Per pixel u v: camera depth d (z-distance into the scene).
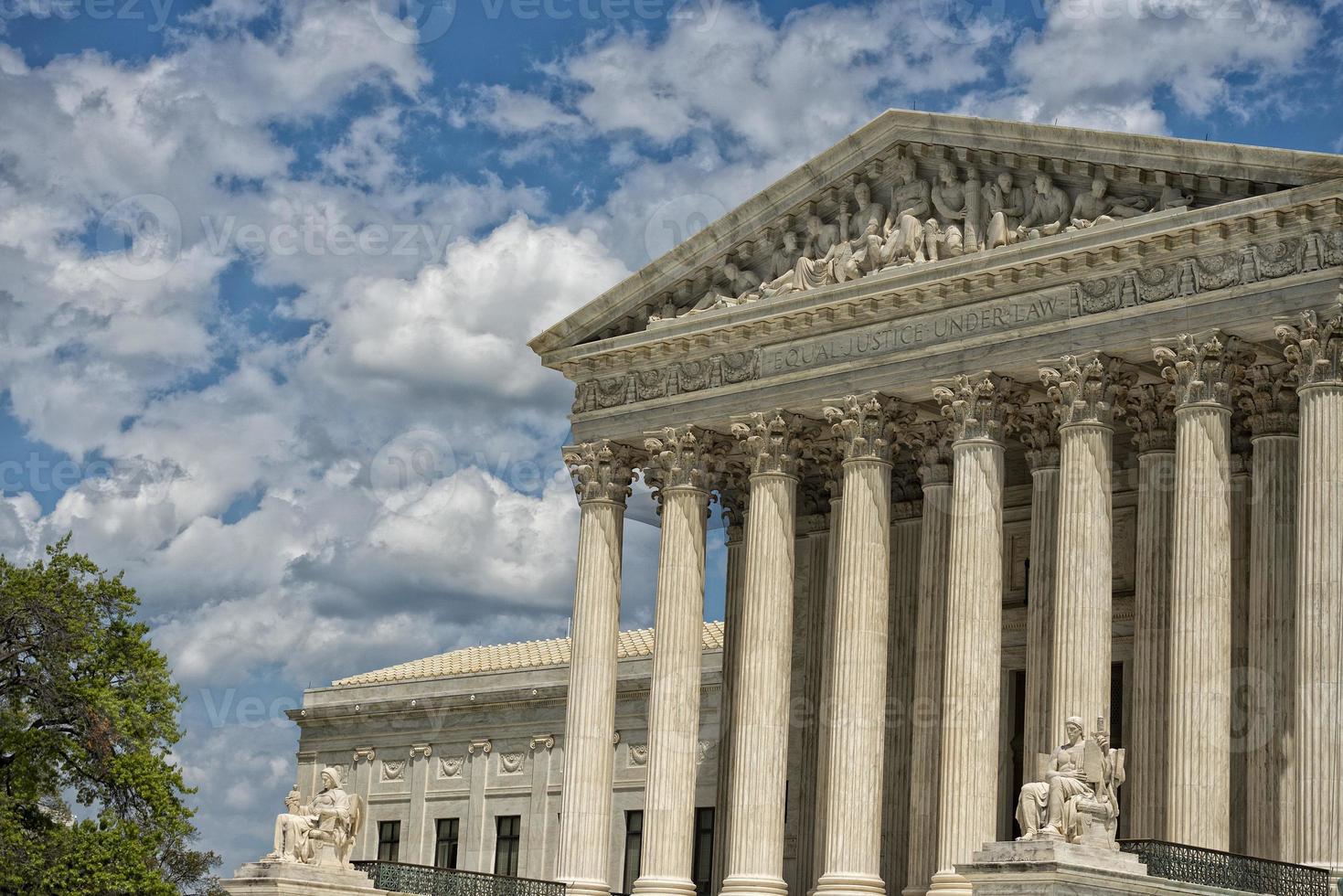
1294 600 74.31
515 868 115.81
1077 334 75.12
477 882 85.12
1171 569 77.31
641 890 83.38
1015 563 88.38
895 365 80.25
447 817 120.31
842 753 78.94
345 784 126.44
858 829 78.31
